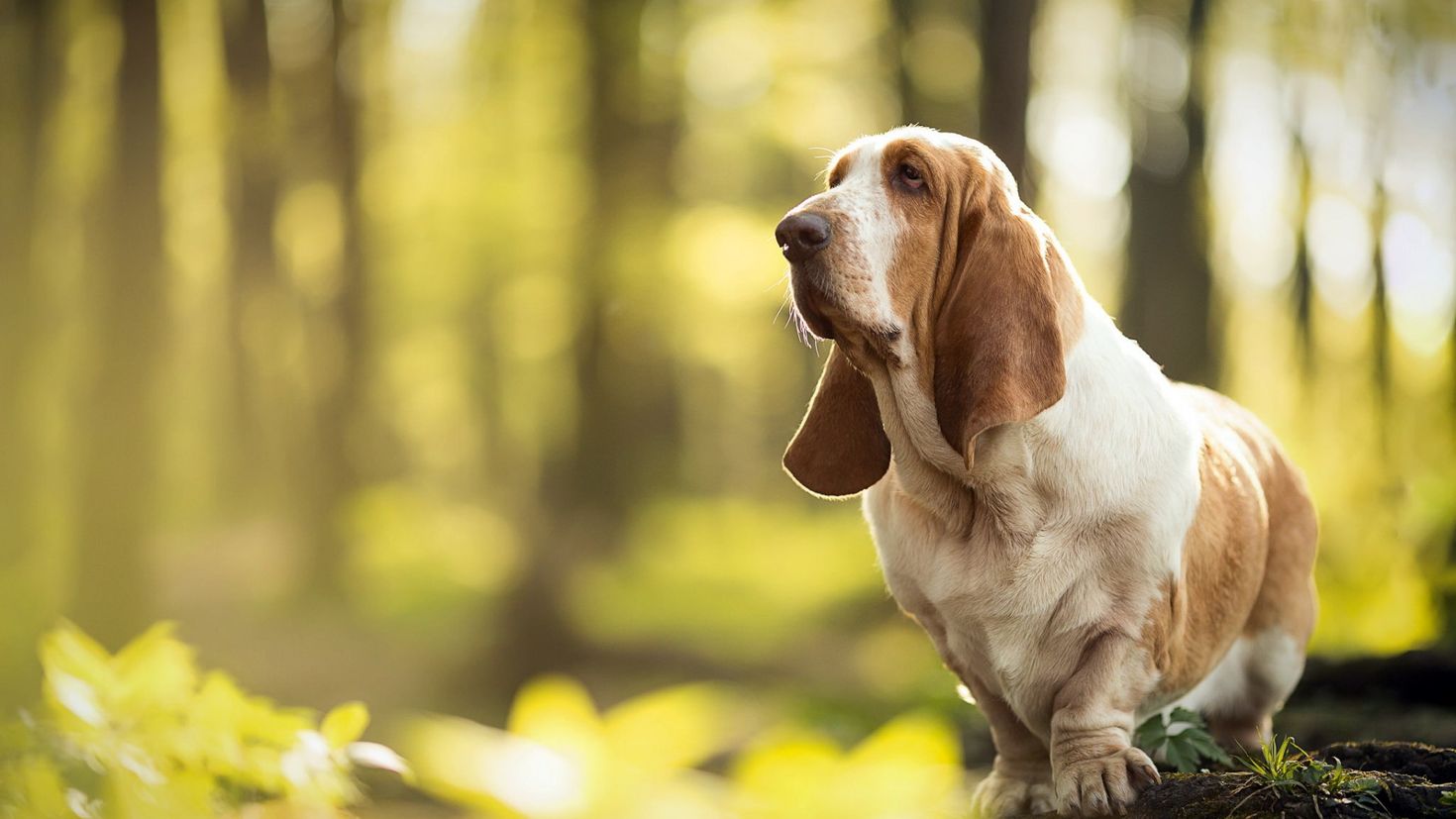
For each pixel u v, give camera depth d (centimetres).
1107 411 329
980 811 357
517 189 1647
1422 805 292
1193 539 344
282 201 1805
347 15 1848
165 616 1227
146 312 1170
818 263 327
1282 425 1584
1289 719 502
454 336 2467
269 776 252
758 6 1327
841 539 1980
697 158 1467
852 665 1341
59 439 1415
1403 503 990
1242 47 1434
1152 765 312
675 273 1332
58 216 1375
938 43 1473
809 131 1355
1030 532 328
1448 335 1146
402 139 1936
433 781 189
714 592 1772
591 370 1470
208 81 1648
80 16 1269
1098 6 1650
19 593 1142
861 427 363
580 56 1405
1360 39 1302
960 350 325
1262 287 1784
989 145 1134
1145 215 1677
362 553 1886
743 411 2875
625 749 198
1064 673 332
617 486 1497
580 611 1352
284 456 2128
